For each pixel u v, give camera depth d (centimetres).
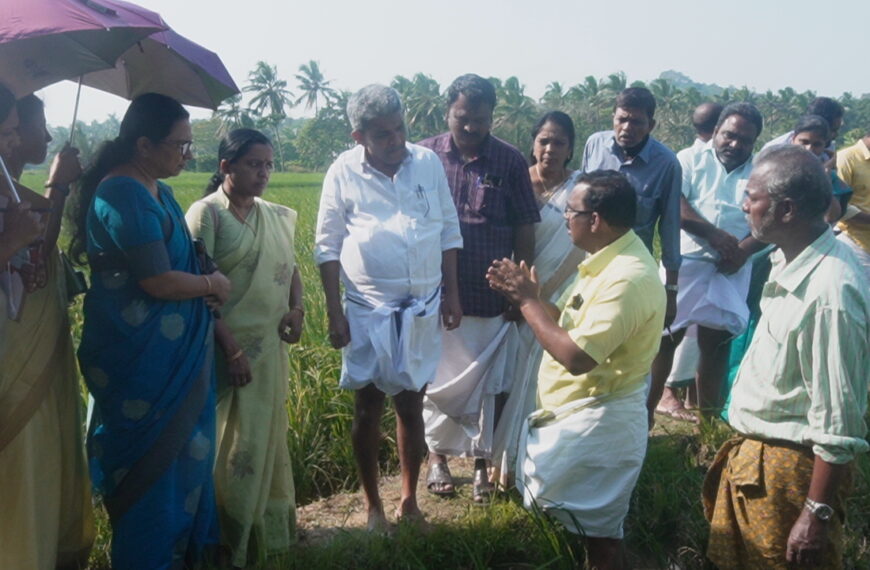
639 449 346
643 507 419
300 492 481
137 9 307
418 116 6294
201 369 343
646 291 325
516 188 445
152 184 340
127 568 337
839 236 651
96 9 281
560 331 329
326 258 405
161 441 332
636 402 344
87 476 363
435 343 414
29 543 317
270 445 379
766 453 312
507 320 452
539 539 378
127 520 335
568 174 462
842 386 281
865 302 284
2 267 286
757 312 566
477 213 440
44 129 333
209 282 341
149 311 329
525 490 364
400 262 395
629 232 338
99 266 330
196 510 346
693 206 530
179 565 345
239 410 371
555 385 353
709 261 521
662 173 473
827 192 292
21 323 318
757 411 311
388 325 393
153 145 330
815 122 541
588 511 344
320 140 7688
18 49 288
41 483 328
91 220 327
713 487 348
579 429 341
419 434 417
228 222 370
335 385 539
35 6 268
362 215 401
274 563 370
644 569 388
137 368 327
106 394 333
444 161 448
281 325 386
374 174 400
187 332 338
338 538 389
